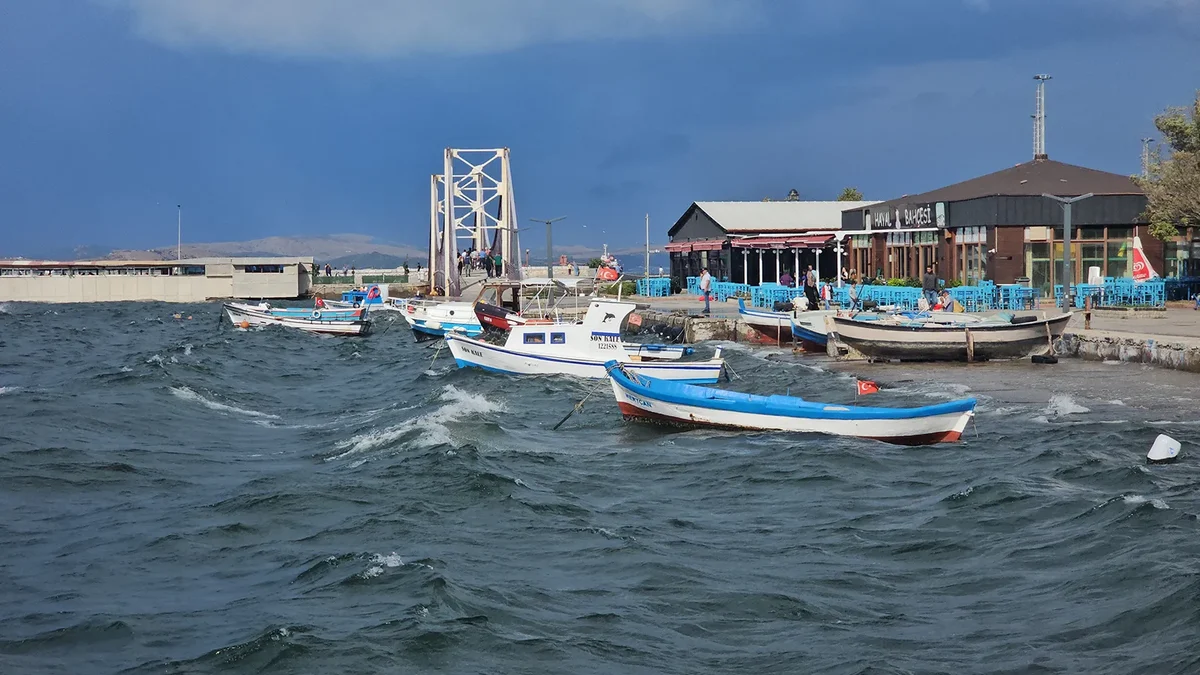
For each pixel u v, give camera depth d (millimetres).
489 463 24625
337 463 25656
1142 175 53562
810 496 21766
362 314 68000
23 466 25859
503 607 15656
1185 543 16953
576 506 21141
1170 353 34938
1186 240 53031
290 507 21422
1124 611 14633
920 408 25953
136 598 16719
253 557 18594
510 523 19906
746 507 21141
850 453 24922
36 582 17547
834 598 15914
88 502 22891
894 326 39969
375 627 14906
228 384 41688
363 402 37344
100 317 89375
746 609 15555
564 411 32906
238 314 69188
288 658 14125
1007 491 20625
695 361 40844
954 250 57312
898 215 62156
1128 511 18609
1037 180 58250
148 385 39094
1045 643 13984
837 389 34625
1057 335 38500
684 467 24578
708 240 82375
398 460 25000
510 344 41156
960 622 14859
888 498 21328
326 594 16312
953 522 19266
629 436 28703
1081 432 25828
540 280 57406
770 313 49250
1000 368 37781
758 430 28219
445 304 61656
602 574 17078
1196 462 22656
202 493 23344
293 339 62062
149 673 13961
